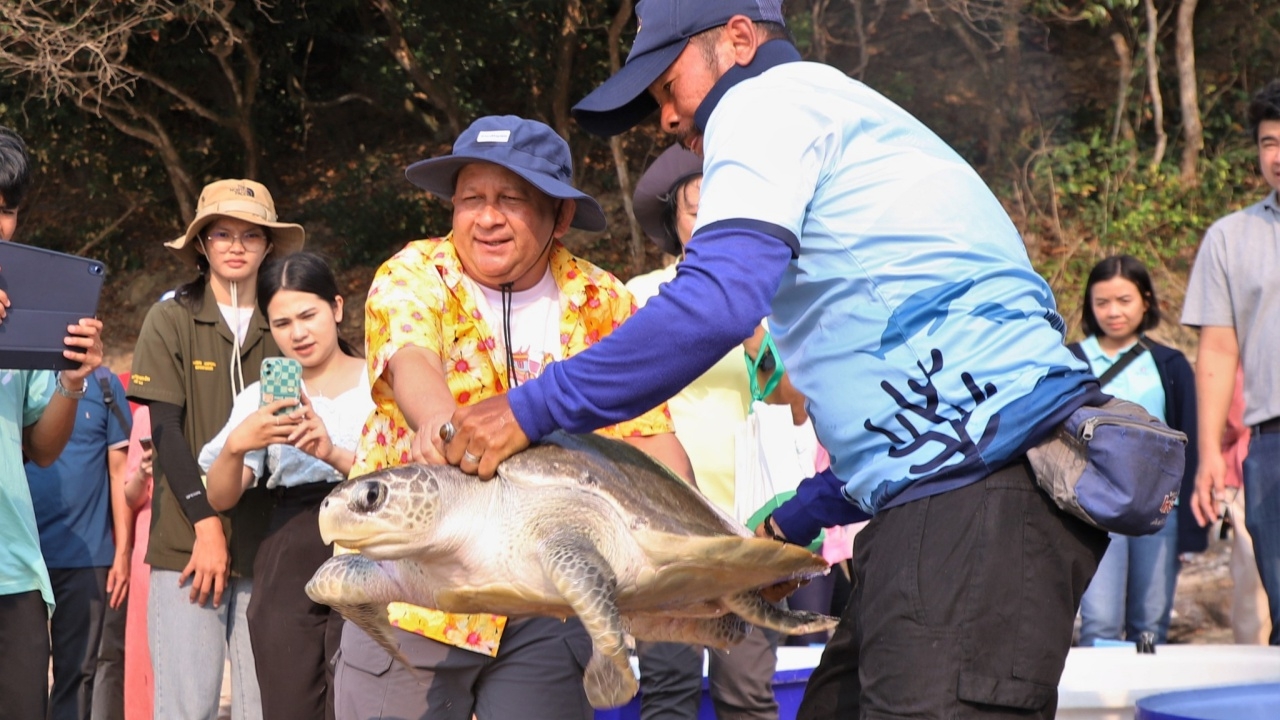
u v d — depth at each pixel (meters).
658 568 2.00
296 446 3.43
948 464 1.93
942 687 1.90
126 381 5.36
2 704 3.10
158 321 3.86
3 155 3.19
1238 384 5.41
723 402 3.66
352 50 14.06
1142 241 12.84
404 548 1.95
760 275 1.84
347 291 13.06
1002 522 1.92
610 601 1.84
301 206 14.13
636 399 1.88
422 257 2.49
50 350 3.16
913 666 1.92
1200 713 2.37
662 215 3.76
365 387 3.76
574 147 13.81
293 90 14.29
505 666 2.54
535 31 13.58
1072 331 11.83
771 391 3.60
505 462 2.00
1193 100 13.47
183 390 3.84
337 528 1.92
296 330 3.72
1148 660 3.67
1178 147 13.91
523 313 2.57
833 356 2.02
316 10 13.61
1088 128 14.11
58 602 4.72
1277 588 4.08
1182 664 3.68
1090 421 1.89
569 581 1.83
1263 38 14.29
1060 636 1.93
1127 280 5.36
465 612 2.10
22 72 11.87
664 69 2.12
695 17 2.09
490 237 2.44
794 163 1.91
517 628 2.53
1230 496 5.48
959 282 1.94
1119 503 1.85
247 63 13.66
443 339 2.44
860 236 1.95
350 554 2.14
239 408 3.70
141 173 13.91
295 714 3.48
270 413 3.41
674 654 3.36
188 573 3.65
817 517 2.42
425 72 13.31
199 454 3.82
